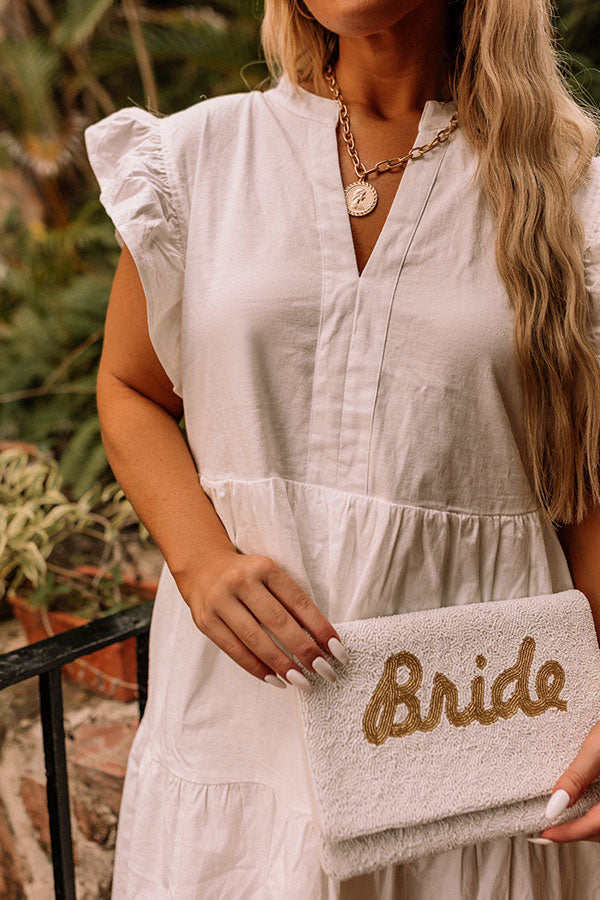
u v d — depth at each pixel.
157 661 0.96
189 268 0.85
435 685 0.80
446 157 0.86
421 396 0.81
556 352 0.84
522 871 0.88
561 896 0.94
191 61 3.27
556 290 0.84
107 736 1.50
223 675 0.89
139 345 0.91
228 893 0.89
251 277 0.81
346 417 0.82
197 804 0.89
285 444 0.83
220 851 0.89
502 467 0.86
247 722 0.89
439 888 0.88
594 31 2.65
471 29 0.86
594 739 0.82
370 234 0.84
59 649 1.07
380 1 0.75
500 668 0.83
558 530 0.98
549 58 0.88
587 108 1.03
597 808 0.81
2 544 1.82
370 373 0.81
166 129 0.89
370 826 0.75
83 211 3.38
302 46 0.91
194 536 0.83
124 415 0.91
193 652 0.90
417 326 0.81
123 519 2.03
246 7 3.06
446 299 0.82
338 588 0.84
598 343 0.86
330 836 0.74
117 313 0.91
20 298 3.27
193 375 0.86
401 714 0.78
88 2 3.29
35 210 3.81
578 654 0.86
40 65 3.51
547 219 0.83
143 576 2.07
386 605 0.84
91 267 3.39
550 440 0.88
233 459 0.84
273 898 0.86
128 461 0.89
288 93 0.90
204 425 0.86
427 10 0.85
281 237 0.83
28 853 1.48
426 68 0.87
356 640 0.78
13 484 2.14
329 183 0.85
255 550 0.84
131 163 0.86
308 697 0.76
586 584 0.95
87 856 1.47
